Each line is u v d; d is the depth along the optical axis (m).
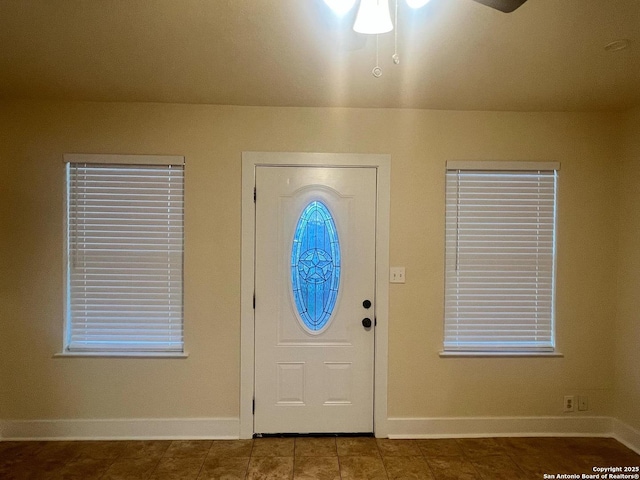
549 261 3.17
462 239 3.15
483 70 2.51
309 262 3.13
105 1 1.90
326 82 2.68
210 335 3.08
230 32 2.14
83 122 3.02
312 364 3.13
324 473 2.64
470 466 2.73
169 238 3.08
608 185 3.16
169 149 3.05
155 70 2.53
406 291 3.13
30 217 3.02
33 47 2.28
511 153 3.14
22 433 3.02
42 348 3.03
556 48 2.25
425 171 3.12
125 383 3.05
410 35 2.15
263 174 3.10
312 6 1.93
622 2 1.87
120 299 3.07
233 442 3.03
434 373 3.13
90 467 2.68
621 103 2.99
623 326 3.10
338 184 3.12
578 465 2.75
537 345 3.17
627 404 3.05
